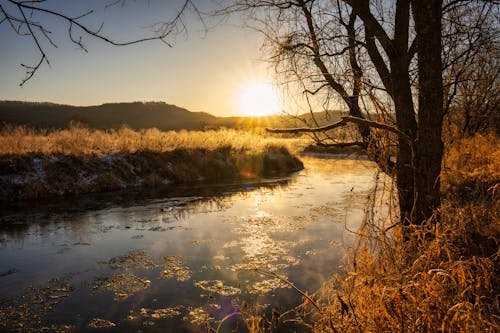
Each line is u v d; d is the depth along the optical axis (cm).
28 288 628
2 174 1388
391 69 404
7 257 780
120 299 582
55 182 1462
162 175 1812
